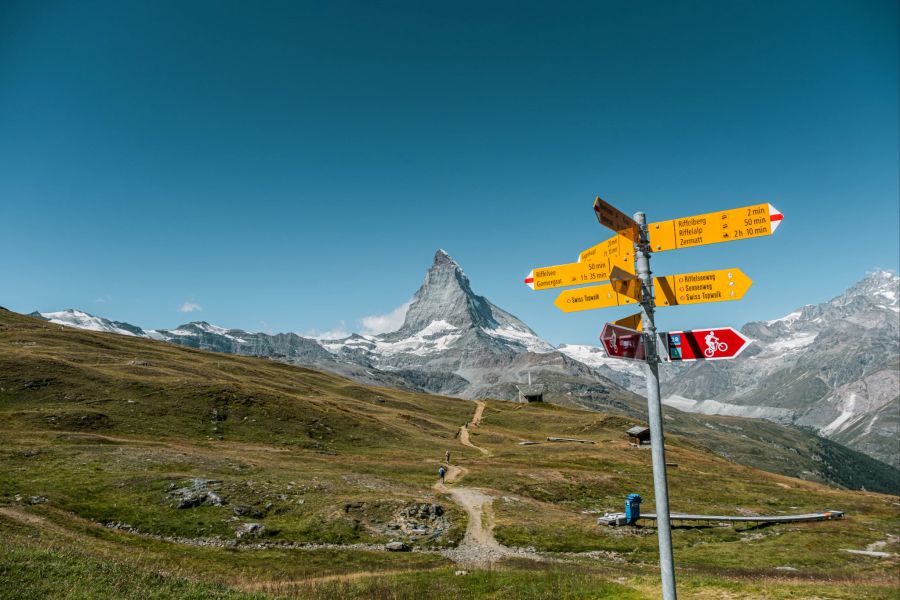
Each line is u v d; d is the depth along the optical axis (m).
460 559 40.88
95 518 42.88
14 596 14.05
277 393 126.06
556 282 10.12
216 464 64.06
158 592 15.44
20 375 96.25
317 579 29.20
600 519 54.50
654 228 9.00
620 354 8.14
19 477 49.91
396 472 79.75
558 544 45.97
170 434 86.75
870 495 100.88
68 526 38.91
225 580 26.92
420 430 141.12
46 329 171.00
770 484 98.69
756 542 52.00
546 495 71.50
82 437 70.94
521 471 85.69
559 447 129.25
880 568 43.47
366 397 198.75
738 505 76.12
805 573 39.34
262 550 40.81
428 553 42.53
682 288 8.53
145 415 92.75
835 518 66.88
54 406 88.19
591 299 9.55
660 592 19.33
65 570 16.22
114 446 67.00
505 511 56.97
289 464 74.88
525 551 44.25
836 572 41.75
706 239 8.52
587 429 169.12
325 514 48.84
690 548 48.41
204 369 150.38
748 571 39.03
